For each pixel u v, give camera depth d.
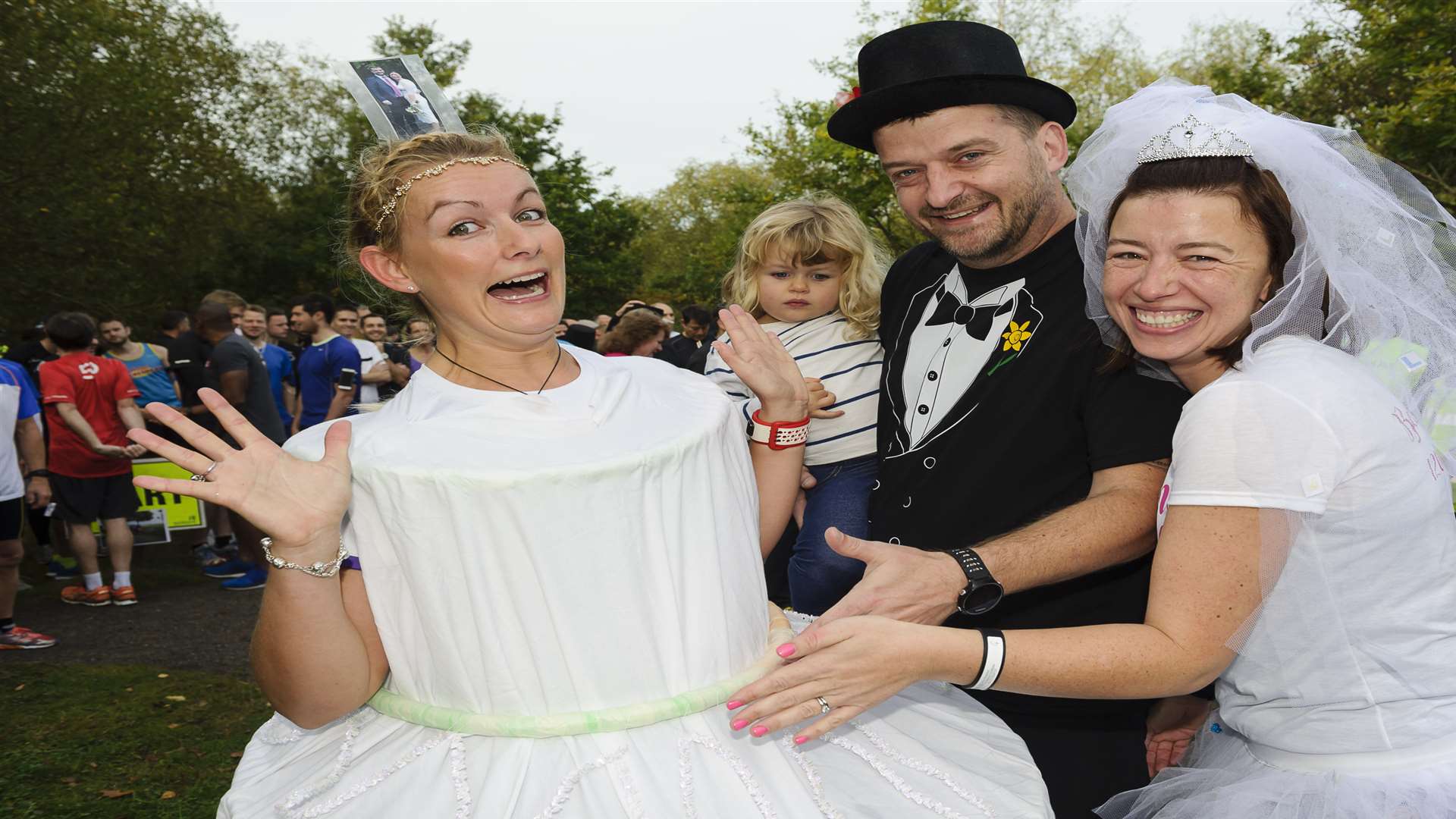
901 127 2.17
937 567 1.74
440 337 1.65
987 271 2.31
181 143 19.89
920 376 2.36
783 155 19.83
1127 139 1.71
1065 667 1.49
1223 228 1.57
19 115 15.82
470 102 27.38
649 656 1.42
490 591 1.37
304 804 1.45
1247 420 1.47
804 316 2.93
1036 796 1.58
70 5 16.80
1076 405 2.10
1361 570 1.50
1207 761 1.81
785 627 1.73
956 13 19.59
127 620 6.23
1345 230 1.58
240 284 29.28
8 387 5.51
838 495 2.81
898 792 1.53
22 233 15.94
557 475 1.33
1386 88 15.46
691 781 1.38
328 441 1.40
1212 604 1.47
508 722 1.39
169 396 7.86
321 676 1.40
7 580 5.51
